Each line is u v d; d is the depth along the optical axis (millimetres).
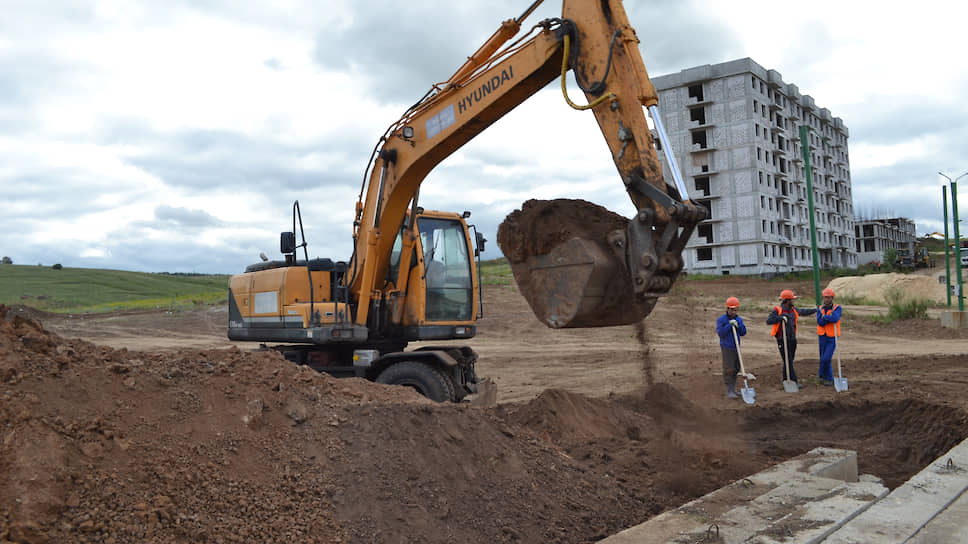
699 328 15922
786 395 11336
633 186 5727
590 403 9016
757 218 65438
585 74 6340
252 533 3785
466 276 10445
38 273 74938
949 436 8250
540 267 5922
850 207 96875
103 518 3453
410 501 4570
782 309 12391
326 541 3971
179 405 4508
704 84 68000
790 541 4078
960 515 4664
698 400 10750
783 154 72562
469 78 8023
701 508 4797
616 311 5770
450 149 8641
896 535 4238
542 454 6039
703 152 68250
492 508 4906
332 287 10484
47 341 4688
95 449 3812
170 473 3898
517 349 20953
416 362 9336
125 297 57438
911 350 18719
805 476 5566
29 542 3141
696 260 69125
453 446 5363
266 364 5629
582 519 5234
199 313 32625
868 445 8672
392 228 9477
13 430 3648
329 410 5168
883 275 36594
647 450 7336
